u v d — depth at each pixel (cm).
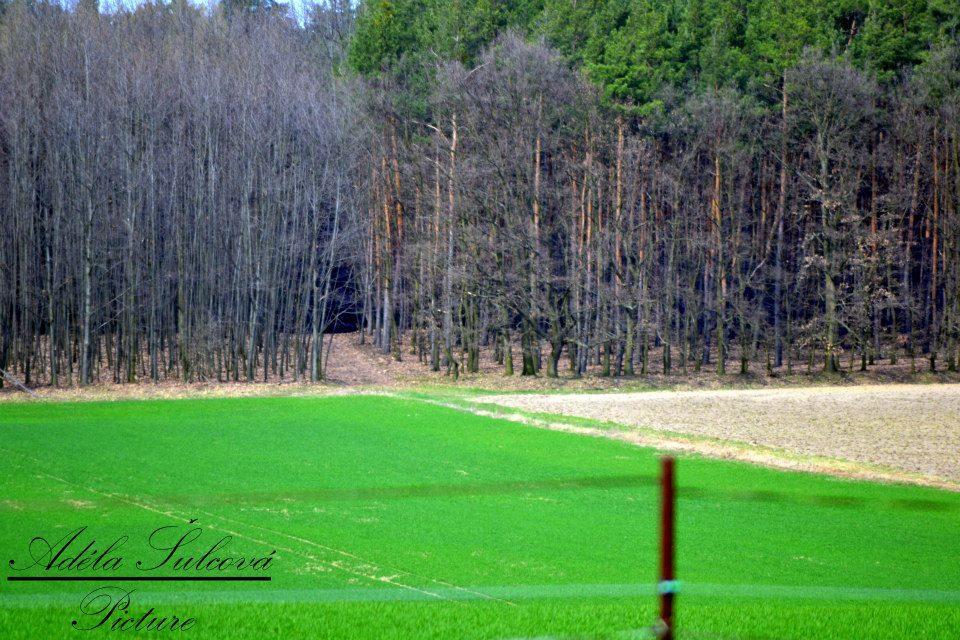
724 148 8619
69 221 7631
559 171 8856
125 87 7450
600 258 8400
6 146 8119
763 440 4684
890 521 3011
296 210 7956
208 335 7638
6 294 7300
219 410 5741
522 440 4694
